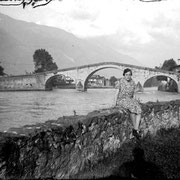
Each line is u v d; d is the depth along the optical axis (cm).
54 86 11544
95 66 8512
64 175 434
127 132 631
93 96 5609
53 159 414
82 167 473
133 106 575
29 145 374
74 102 3962
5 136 352
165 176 431
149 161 499
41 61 10062
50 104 3588
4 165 336
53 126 426
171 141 647
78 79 8706
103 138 539
